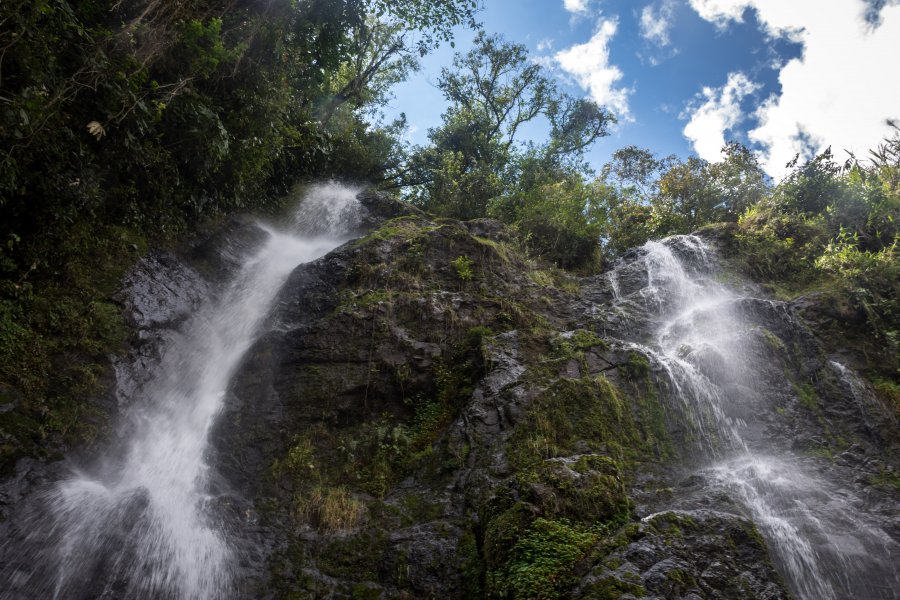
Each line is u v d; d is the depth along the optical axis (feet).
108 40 24.34
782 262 38.37
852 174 42.14
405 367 27.96
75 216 25.36
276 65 37.29
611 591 15.39
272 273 36.52
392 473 24.53
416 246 34.86
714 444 25.32
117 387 23.61
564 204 48.06
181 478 22.88
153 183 30.37
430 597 18.70
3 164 20.93
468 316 31.24
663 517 18.19
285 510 22.27
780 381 27.84
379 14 48.32
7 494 18.16
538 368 27.35
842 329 31.40
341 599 19.03
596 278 40.24
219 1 32.07
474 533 20.12
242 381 27.30
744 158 58.23
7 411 20.01
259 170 38.37
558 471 20.10
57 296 24.40
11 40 19.94
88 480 20.47
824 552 19.43
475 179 55.67
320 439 25.54
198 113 30.30
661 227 54.39
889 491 21.91
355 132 61.46
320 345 28.12
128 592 18.08
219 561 19.86
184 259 32.68
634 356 28.40
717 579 16.37
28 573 17.17
